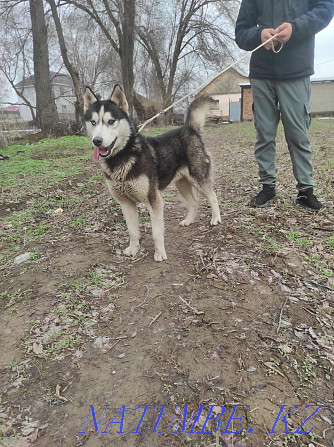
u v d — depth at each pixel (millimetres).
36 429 1735
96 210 4828
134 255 3465
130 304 2666
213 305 2525
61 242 3842
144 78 26953
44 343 2326
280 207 4219
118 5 17203
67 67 17078
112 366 2084
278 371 1926
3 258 3572
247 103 28500
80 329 2432
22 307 2717
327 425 1638
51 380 2031
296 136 3852
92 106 3148
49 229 4242
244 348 2100
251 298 2566
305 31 3438
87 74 33469
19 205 5250
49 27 20391
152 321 2434
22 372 2104
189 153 3699
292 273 2824
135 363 2084
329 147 8719
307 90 3783
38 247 3746
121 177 3082
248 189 5211
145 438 1646
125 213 3371
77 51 29469
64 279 3061
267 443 1573
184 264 3176
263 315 2375
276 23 3834
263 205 4277
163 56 25250
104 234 4020
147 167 3127
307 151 3916
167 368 2020
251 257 3125
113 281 3016
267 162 4223
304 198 4117
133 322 2455
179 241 3711
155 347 2191
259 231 3602
